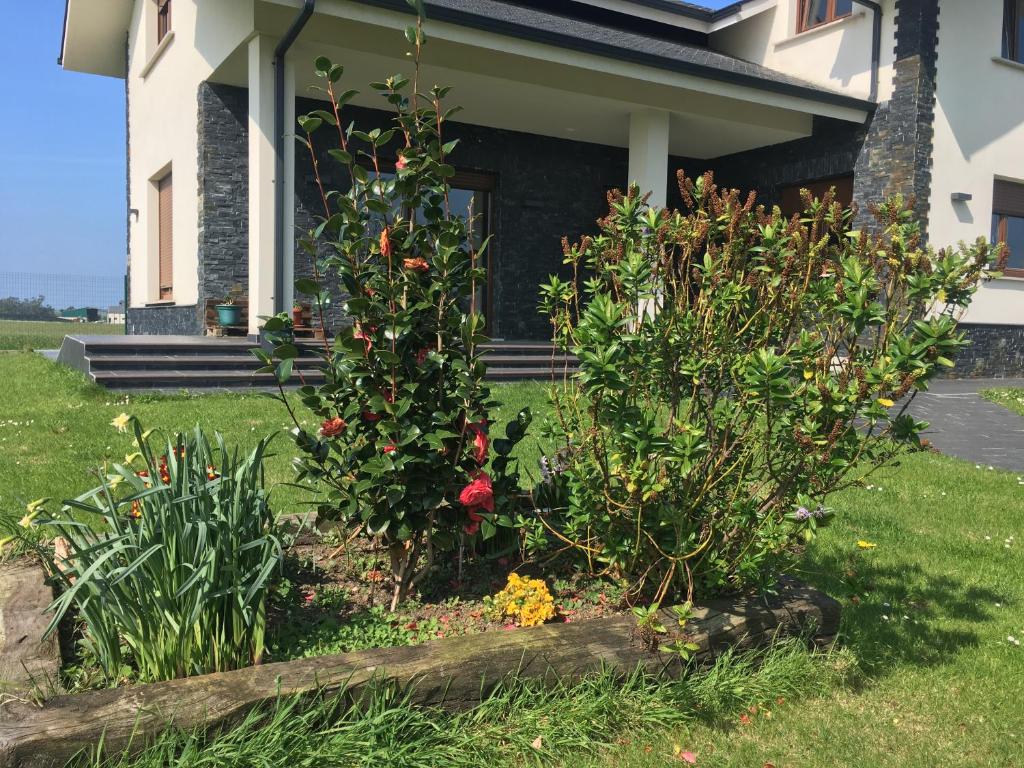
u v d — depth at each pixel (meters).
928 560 4.34
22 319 25.16
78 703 2.12
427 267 2.91
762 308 3.09
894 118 12.01
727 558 3.08
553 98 10.94
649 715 2.61
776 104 11.69
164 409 7.24
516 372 9.97
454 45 9.64
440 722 2.44
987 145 12.66
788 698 2.85
